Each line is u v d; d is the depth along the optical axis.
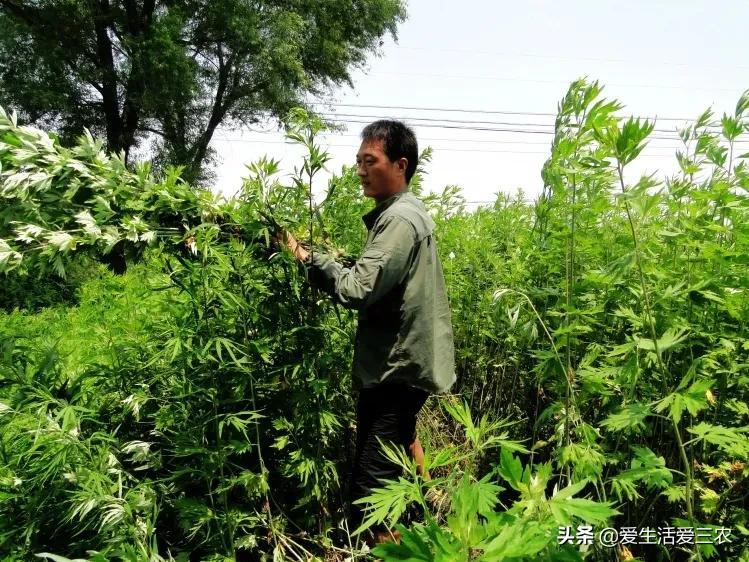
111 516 1.91
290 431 2.44
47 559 2.01
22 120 15.45
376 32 21.44
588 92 1.79
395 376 2.38
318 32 19.67
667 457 2.23
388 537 2.28
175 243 2.22
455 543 0.90
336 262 2.44
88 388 2.71
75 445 2.01
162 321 2.74
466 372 4.06
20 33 15.06
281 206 2.47
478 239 4.14
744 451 1.77
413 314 2.37
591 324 2.52
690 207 1.99
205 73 17.47
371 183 2.54
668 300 1.98
